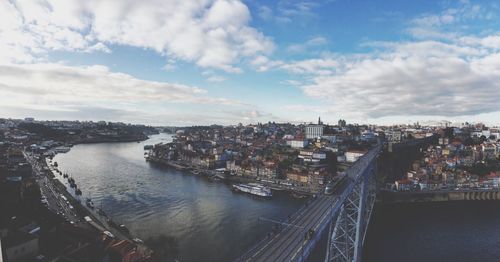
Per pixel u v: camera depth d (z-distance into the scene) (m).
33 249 80.56
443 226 133.50
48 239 90.56
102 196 170.12
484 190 189.50
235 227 124.88
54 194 156.50
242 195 180.00
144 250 96.06
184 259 96.69
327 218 71.56
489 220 143.25
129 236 109.81
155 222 129.38
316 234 64.62
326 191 99.94
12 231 84.00
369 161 164.75
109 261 84.00
